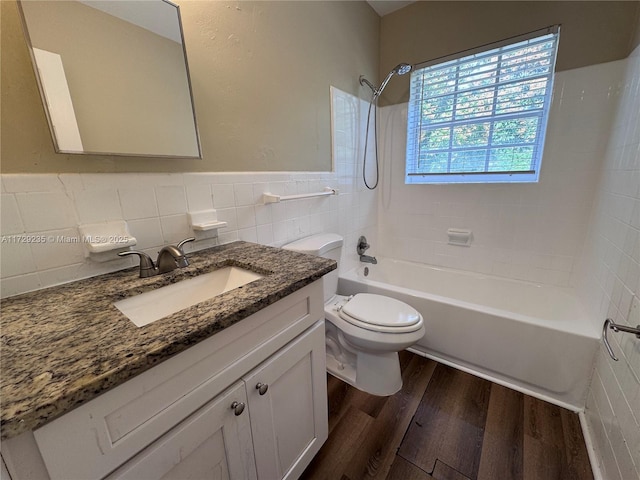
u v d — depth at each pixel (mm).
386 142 2221
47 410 383
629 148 1167
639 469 756
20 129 704
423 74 1966
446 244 2127
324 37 1583
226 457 683
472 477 1020
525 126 1688
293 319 830
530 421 1229
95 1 794
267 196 1338
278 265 934
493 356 1448
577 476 1010
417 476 1030
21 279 741
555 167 1630
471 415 1271
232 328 639
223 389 646
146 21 892
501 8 1613
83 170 814
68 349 503
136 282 828
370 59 1997
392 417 1276
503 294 1891
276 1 1298
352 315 1354
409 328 1270
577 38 1451
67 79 759
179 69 978
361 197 2125
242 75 1190
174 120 981
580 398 1259
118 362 461
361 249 2191
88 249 831
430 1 1824
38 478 412
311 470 1060
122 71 856
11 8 671
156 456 534
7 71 677
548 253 1755
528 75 1623
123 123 868
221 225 1118
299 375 892
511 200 1810
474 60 1765
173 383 544
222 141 1150
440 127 1980
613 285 1142
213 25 1065
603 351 1124
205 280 977
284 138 1422
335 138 1761
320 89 1602
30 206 734
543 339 1296
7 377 432
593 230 1502
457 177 2006
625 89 1312
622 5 1326
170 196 1010
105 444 465
